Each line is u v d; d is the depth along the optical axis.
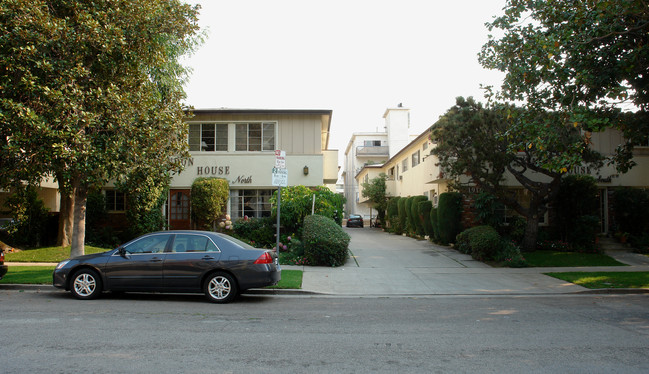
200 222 18.41
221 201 17.86
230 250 9.02
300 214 17.16
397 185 35.25
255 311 8.23
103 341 5.91
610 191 19.25
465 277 12.72
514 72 12.41
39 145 9.57
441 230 19.19
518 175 16.53
